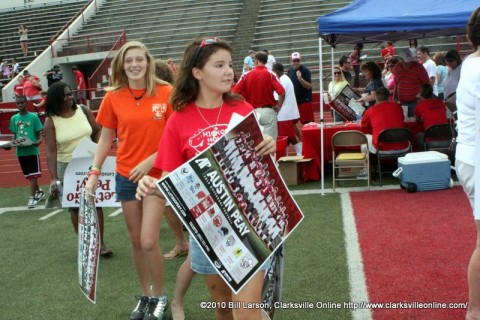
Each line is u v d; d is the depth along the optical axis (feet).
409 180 27.27
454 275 16.26
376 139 28.96
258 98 30.99
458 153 12.07
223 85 10.39
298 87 40.55
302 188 30.73
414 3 28.27
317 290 16.02
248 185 9.82
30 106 76.23
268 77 30.76
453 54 31.09
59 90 19.90
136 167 13.48
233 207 9.68
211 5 99.66
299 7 92.48
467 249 18.47
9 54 105.50
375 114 29.37
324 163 33.04
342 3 91.20
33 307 16.67
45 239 24.63
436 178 27.25
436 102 30.45
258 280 10.07
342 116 35.04
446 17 26.30
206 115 10.61
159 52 93.71
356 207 25.36
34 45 106.01
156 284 14.39
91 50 94.48
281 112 36.63
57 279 19.07
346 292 15.72
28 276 19.62
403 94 34.27
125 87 14.23
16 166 51.08
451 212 23.17
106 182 19.34
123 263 20.15
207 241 9.49
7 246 23.91
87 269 13.62
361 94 40.55
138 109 14.05
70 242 23.82
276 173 10.18
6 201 34.99
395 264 17.61
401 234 20.70
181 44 93.71
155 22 99.40
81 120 20.43
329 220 23.52
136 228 14.57
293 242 20.81
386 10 28.04
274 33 89.25
